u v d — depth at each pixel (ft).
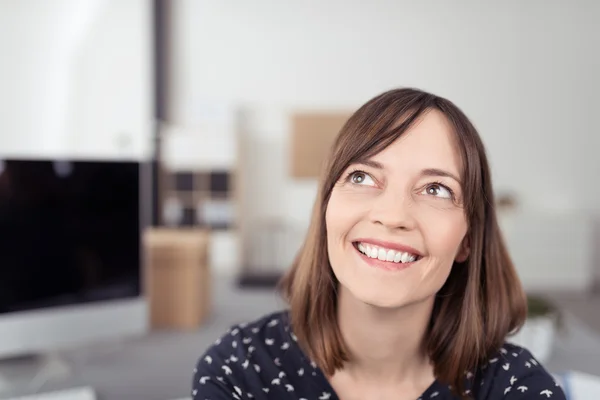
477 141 2.06
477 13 16.49
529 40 16.47
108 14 16.16
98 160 4.78
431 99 2.05
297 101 16.79
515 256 15.05
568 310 12.75
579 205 16.70
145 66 16.30
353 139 2.00
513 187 16.74
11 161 4.30
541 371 2.22
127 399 3.78
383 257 1.91
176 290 5.93
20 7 15.67
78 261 4.68
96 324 4.78
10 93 15.71
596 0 16.29
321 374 2.27
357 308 2.10
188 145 15.40
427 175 1.92
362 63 16.71
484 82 16.60
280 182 16.84
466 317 2.24
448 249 1.93
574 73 16.48
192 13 16.66
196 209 15.51
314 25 16.66
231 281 12.31
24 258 4.38
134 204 5.05
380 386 2.27
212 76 16.81
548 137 16.63
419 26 16.60
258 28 16.67
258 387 2.23
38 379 4.13
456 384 2.24
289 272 2.61
